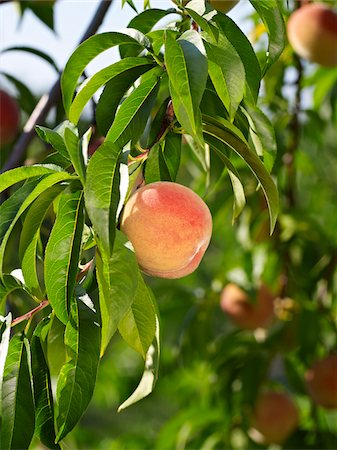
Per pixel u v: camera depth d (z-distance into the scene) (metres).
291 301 1.87
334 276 1.89
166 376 2.01
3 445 0.90
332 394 1.78
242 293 1.85
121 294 0.84
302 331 1.78
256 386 1.84
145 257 0.90
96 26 1.43
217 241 2.28
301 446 1.87
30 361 0.91
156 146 0.97
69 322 0.90
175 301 1.91
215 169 1.16
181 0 0.99
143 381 0.94
